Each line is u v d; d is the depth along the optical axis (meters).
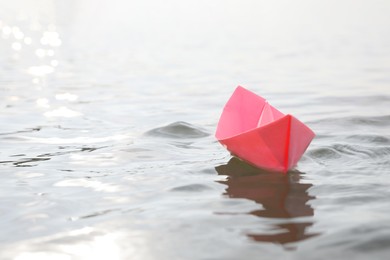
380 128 4.03
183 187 2.70
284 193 2.58
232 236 2.08
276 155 2.83
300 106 5.22
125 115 4.86
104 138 3.88
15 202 2.54
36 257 1.97
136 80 7.22
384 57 8.91
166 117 4.74
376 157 3.14
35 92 6.28
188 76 7.53
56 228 2.22
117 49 10.95
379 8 19.91
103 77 7.53
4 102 5.61
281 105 5.32
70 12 20.08
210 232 2.13
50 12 20.03
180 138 3.81
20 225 2.26
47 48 11.33
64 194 2.64
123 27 15.36
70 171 3.04
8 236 2.15
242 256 1.91
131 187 2.73
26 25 16.05
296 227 2.15
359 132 3.88
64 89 6.51
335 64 8.34
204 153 3.36
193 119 4.63
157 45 11.50
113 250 2.00
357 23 15.40
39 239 2.12
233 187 2.69
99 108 5.25
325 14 18.62
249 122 3.15
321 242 1.99
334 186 2.65
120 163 3.19
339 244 1.96
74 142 3.77
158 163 3.16
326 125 4.23
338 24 15.32
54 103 5.55
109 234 2.14
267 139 2.80
